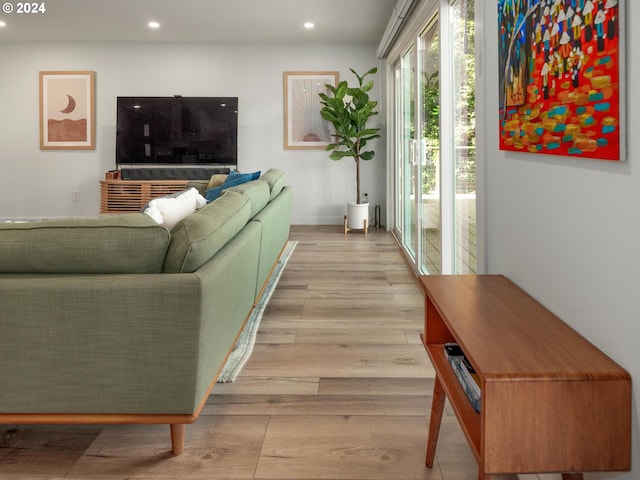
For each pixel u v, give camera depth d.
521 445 1.07
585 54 1.16
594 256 1.20
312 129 7.25
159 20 5.95
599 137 1.12
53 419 1.74
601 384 1.05
